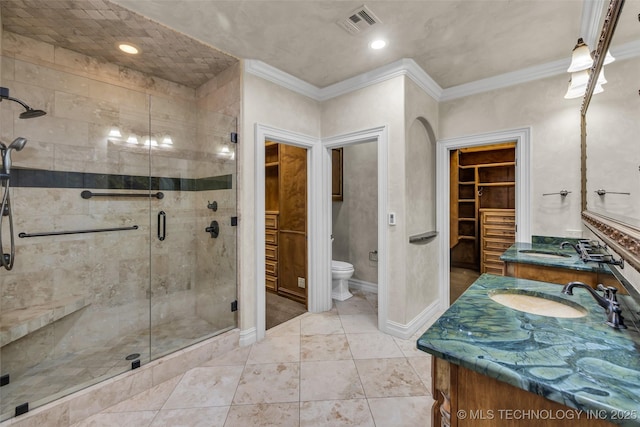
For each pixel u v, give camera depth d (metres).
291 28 2.05
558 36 2.13
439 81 2.92
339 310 3.29
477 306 1.12
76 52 2.34
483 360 0.74
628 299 1.18
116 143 2.54
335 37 2.16
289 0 1.76
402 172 2.57
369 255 4.01
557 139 2.54
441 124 3.19
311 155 3.15
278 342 2.53
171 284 2.84
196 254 2.99
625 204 1.53
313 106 3.12
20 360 1.96
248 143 2.52
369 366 2.14
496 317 1.01
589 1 1.75
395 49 2.33
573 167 2.46
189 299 2.94
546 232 2.59
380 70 2.64
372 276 3.98
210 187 2.79
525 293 1.34
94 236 2.42
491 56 2.44
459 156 5.00
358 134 2.87
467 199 5.11
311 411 1.68
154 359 2.02
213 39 2.19
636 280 1.21
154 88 2.78
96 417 1.65
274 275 3.92
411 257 2.70
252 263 2.56
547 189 2.58
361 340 2.56
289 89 2.86
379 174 2.71
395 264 2.63
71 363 2.02
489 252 4.62
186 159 2.94
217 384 1.95
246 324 2.50
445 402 0.86
